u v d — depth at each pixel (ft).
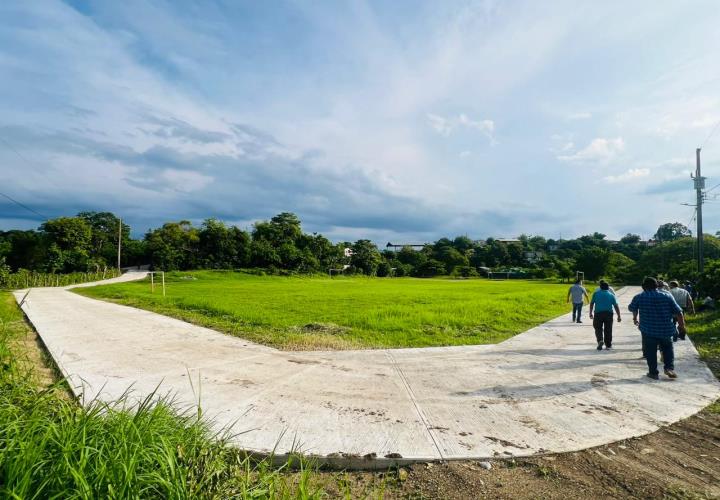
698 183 102.32
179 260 234.58
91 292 102.06
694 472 12.66
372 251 323.57
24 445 8.12
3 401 10.95
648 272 228.02
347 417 16.70
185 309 57.57
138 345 31.32
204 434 11.36
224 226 252.01
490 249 407.23
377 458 12.98
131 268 262.88
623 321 49.96
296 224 306.96
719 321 43.55
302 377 22.84
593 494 11.38
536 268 321.11
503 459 13.33
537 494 11.35
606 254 228.63
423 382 22.13
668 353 22.99
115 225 288.10
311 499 9.32
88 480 7.80
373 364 26.30
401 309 56.95
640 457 13.61
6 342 19.51
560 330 43.04
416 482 11.96
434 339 36.37
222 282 165.99
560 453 13.80
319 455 13.07
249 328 40.65
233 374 23.27
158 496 8.18
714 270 66.13
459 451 13.71
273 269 240.53
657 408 18.21
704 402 19.01
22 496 7.16
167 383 21.24
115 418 10.02
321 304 67.97
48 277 148.05
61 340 32.40
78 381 20.86
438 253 397.19
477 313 53.42
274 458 12.96
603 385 21.74
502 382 22.24
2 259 129.18
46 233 229.04
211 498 8.38
